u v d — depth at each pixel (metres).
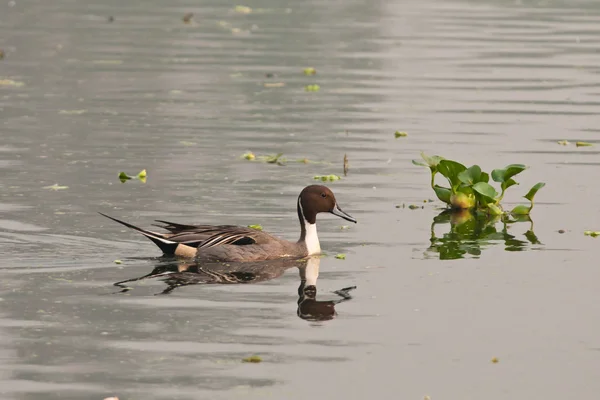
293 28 41.25
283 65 32.81
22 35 37.91
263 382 9.94
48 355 10.51
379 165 20.50
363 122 24.70
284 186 18.58
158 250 14.62
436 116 25.56
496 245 15.20
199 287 12.97
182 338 11.06
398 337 11.24
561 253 14.72
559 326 11.65
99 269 13.64
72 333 11.15
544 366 10.51
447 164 17.67
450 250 14.89
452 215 17.12
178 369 10.22
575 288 13.02
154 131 23.16
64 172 19.19
